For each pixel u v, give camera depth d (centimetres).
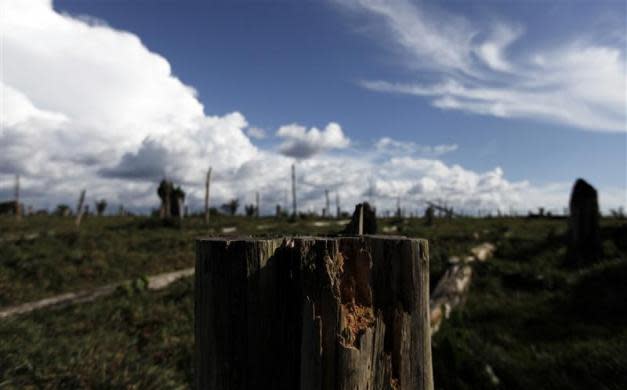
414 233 1597
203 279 160
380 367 142
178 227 2031
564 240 1049
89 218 2827
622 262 633
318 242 147
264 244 151
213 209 3631
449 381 367
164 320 596
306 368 138
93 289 846
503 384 361
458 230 1677
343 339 137
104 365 375
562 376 355
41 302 727
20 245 1152
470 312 605
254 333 149
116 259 1128
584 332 469
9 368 333
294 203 3238
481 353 411
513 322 541
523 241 1123
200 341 160
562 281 688
